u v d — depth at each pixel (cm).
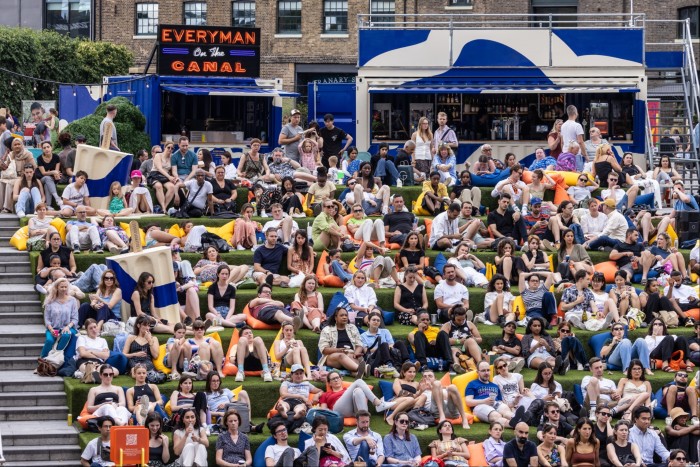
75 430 3194
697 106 5209
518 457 3148
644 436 3291
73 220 3956
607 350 3641
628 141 5062
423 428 3291
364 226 4006
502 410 3356
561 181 4403
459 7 7169
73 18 7562
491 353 3572
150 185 4234
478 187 4462
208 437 3150
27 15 7600
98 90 5394
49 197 4103
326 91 5466
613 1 6938
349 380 3438
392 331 3653
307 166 4525
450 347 3553
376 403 3306
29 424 3241
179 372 3356
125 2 7506
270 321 3619
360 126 5081
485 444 3212
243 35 5197
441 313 3738
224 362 3425
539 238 4131
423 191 4347
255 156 4412
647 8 6919
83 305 3538
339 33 7338
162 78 5081
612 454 3212
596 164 4522
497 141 5078
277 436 3114
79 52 7125
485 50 5066
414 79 5075
